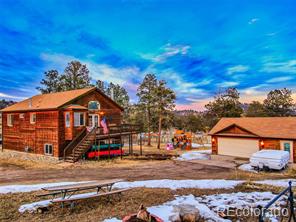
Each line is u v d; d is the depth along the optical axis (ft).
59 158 68.23
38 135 75.66
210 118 168.86
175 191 30.01
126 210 22.09
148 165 60.03
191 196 27.48
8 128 88.99
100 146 74.79
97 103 81.00
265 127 74.28
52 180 40.86
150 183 34.65
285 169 54.65
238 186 33.40
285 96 168.76
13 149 86.12
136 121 147.54
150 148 107.86
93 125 78.84
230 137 79.41
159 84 115.44
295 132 66.28
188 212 18.98
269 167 51.98
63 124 70.64
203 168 55.83
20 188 31.01
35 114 76.95
